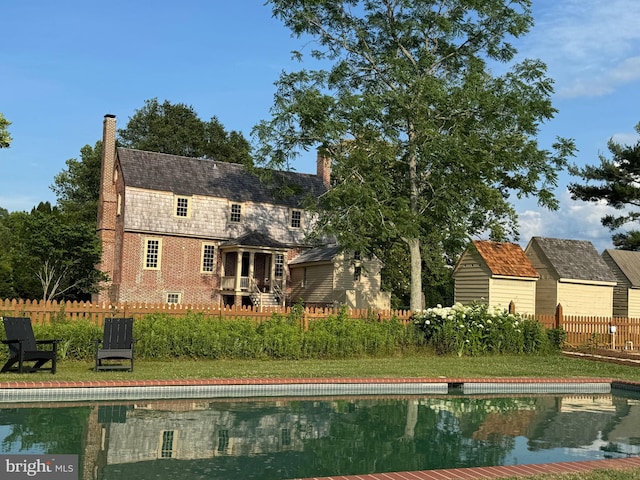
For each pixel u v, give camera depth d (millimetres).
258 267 42062
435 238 29797
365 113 25812
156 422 10555
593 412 12883
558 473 7289
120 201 38969
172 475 7422
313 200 29078
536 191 27469
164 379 13961
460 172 26500
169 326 19109
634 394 16125
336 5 28750
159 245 38531
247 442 9312
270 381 14312
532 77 26562
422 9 28391
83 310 19328
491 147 26641
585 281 31859
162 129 59719
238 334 19734
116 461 7977
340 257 38625
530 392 16047
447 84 27281
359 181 27266
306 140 27547
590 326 26844
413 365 19297
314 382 14648
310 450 8953
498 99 25797
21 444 8695
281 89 27344
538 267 32594
